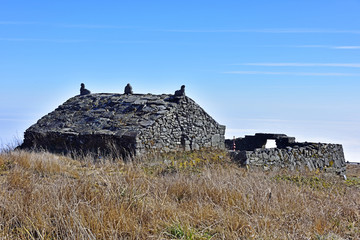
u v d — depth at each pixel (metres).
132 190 9.17
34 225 7.34
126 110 23.33
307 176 16.09
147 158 18.34
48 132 23.09
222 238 7.35
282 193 10.56
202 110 24.75
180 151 22.59
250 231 7.59
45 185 9.59
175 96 23.67
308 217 9.06
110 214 7.79
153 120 21.12
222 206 9.10
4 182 9.91
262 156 18.47
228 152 19.00
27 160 12.30
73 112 25.44
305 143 25.72
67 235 6.86
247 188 10.45
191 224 8.06
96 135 20.94
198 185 10.62
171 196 10.02
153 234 7.43
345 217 9.55
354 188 14.27
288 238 7.52
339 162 23.78
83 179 10.08
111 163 14.02
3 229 7.05
